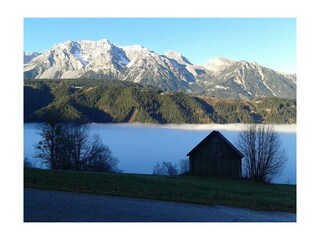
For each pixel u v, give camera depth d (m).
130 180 32.69
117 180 31.53
